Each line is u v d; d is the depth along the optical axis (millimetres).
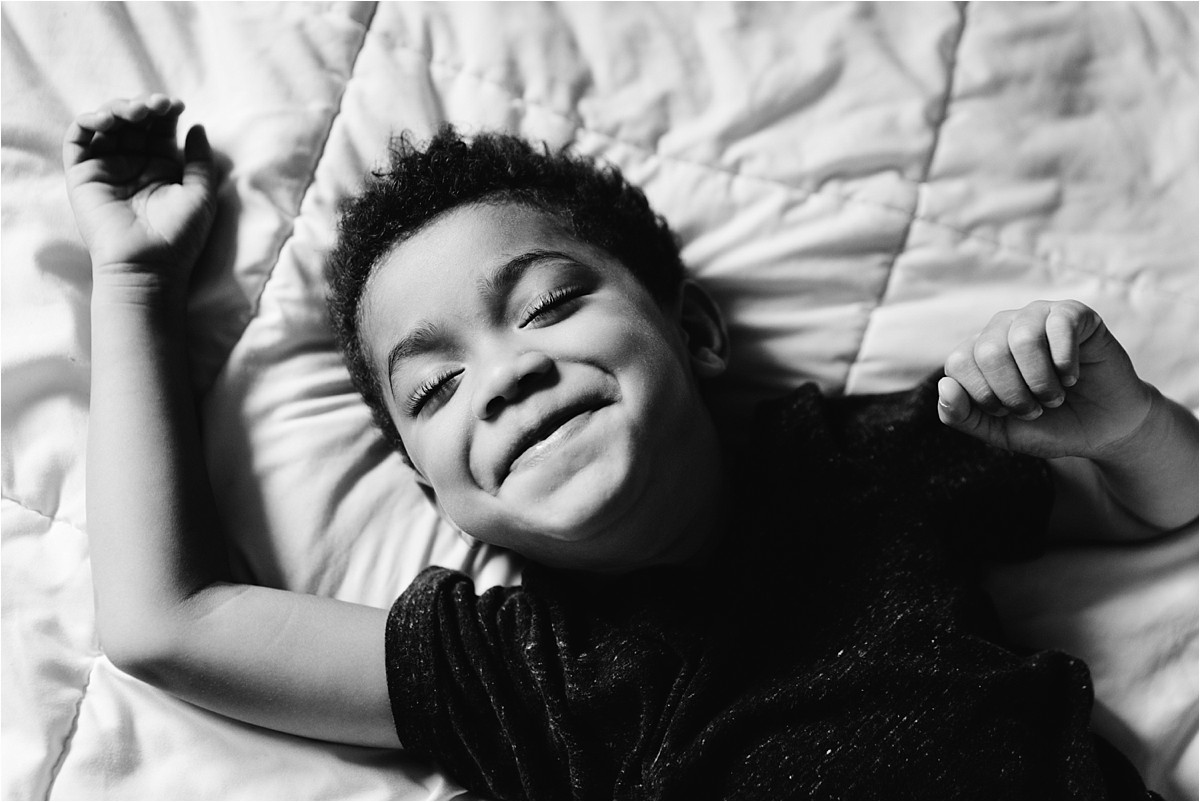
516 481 854
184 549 960
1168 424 914
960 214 1071
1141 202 1074
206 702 953
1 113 1075
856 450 976
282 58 1098
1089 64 1102
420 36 1113
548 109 1100
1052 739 893
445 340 893
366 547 1032
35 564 1005
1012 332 823
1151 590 1010
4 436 1024
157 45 1109
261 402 1044
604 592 964
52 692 979
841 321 1068
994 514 968
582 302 896
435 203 942
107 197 1060
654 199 1088
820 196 1079
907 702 881
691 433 912
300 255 1065
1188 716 990
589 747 905
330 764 975
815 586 931
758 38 1100
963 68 1091
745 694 900
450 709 921
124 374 997
